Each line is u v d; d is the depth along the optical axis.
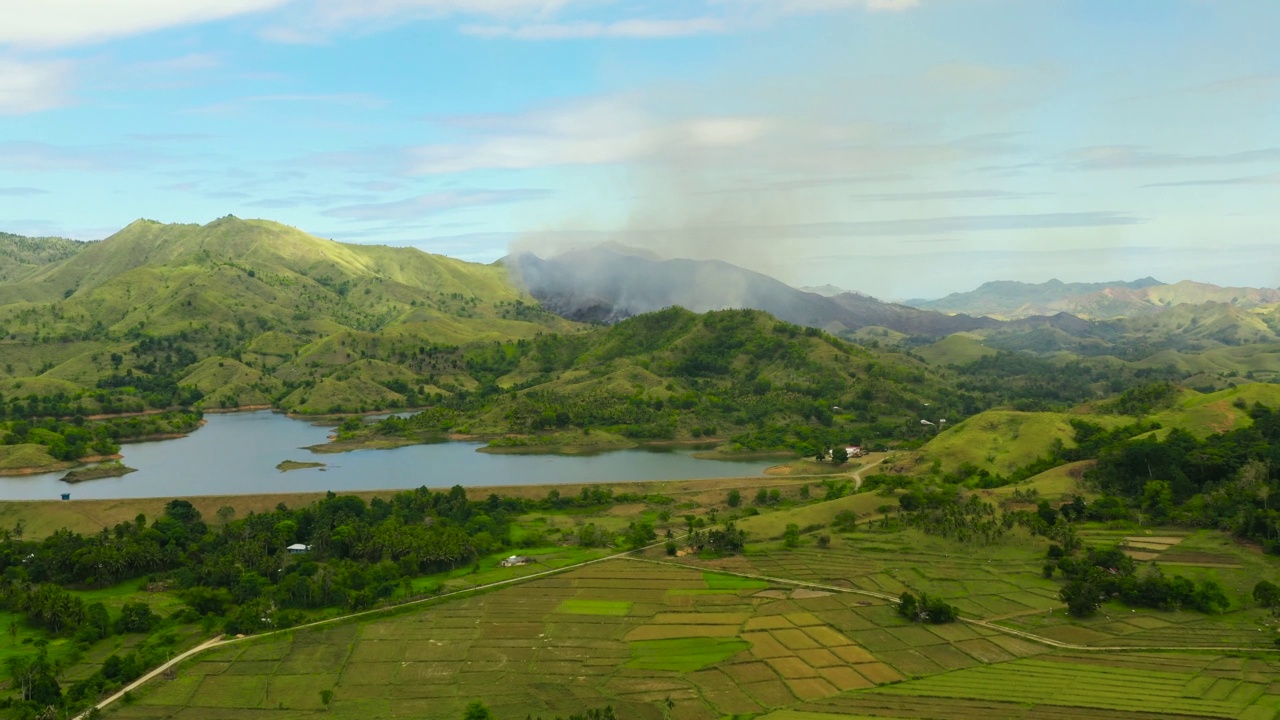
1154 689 165.00
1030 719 155.50
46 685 166.12
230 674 179.75
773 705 163.50
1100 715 155.75
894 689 169.62
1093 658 181.38
